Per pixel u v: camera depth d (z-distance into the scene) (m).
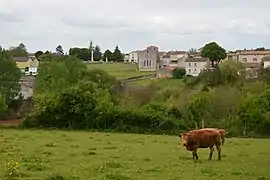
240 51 198.62
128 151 33.66
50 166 24.81
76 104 62.28
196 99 65.81
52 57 101.19
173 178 21.78
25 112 84.19
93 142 40.62
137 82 115.75
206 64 143.50
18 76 94.31
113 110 61.62
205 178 22.11
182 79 119.56
